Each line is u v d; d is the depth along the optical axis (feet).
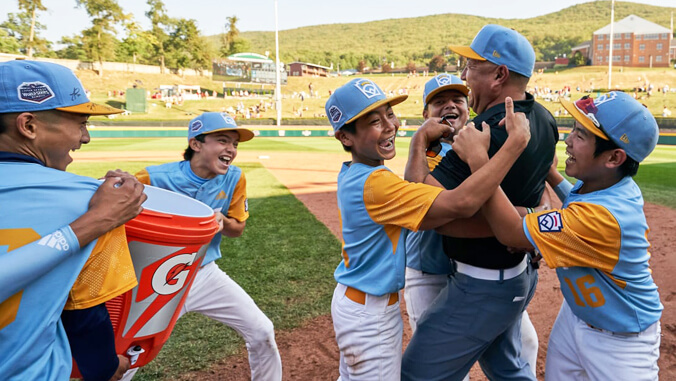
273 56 485.56
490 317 6.52
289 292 14.66
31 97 4.38
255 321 8.80
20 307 4.02
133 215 4.68
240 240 20.51
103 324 4.65
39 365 4.15
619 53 299.79
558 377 7.12
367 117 6.16
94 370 4.71
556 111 142.31
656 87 197.67
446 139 9.32
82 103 4.75
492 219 5.90
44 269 3.98
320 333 12.09
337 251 18.89
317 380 10.01
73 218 4.31
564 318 7.06
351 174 6.46
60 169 4.89
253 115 166.09
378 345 6.51
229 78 215.51
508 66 6.41
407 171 6.72
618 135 5.81
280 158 59.62
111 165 48.83
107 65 221.87
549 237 5.77
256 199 30.81
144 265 5.29
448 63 406.41
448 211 5.61
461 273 6.60
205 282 8.39
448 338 6.64
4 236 4.06
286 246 19.58
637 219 5.91
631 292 6.10
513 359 7.51
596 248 5.80
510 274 6.45
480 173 5.47
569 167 6.42
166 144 82.74
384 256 6.39
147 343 5.90
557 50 552.82
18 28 207.92
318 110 180.14
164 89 201.77
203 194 8.89
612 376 6.30
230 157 8.92
